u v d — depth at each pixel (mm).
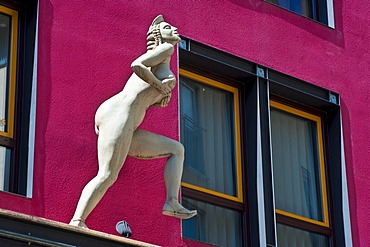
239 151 16078
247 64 16344
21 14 14547
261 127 16094
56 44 14461
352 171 16891
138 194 14461
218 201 15648
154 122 15031
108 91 14664
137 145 13508
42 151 13883
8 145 13938
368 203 16859
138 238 14273
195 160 15672
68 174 13953
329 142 17094
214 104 16125
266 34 16703
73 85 14414
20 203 13469
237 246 15648
